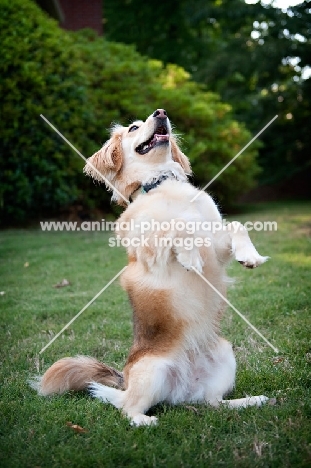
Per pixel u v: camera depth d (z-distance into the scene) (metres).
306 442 2.96
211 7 22.30
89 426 3.34
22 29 10.96
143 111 13.44
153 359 3.62
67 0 18.42
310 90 21.84
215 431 3.20
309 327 5.04
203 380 3.79
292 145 23.39
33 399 3.85
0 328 5.60
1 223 12.32
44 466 2.90
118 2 26.11
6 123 10.84
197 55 27.02
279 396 3.66
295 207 18.33
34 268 8.19
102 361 4.66
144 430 3.26
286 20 20.78
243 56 21.84
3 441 3.16
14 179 11.02
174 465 2.83
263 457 2.85
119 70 13.78
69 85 11.43
